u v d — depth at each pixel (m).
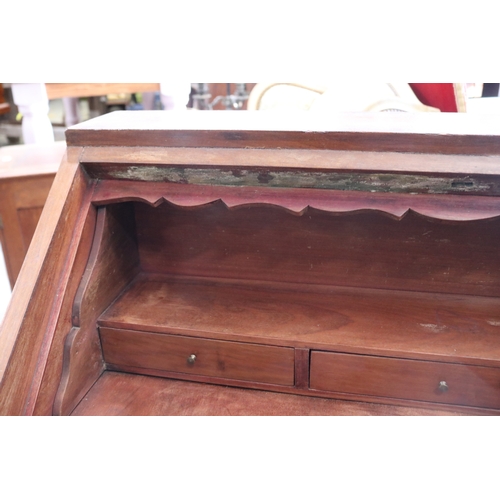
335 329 0.83
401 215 0.70
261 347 0.82
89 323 0.84
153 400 0.84
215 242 0.96
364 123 0.77
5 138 2.66
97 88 2.12
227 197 0.75
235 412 0.81
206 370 0.87
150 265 1.01
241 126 0.76
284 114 0.90
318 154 0.71
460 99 1.47
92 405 0.83
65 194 0.77
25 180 1.43
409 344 0.78
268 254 0.95
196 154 0.75
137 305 0.91
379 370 0.79
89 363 0.85
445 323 0.83
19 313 0.69
